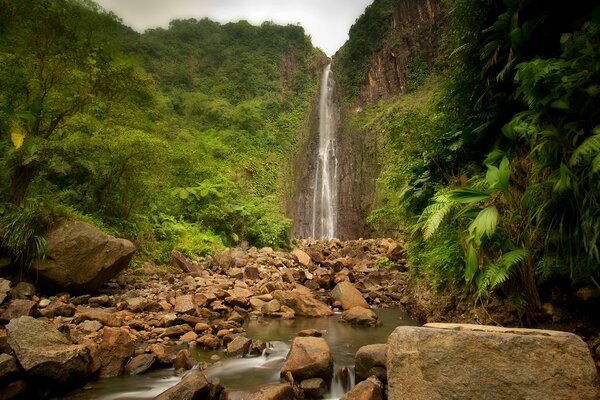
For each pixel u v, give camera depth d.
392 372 2.38
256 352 4.25
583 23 3.18
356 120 28.97
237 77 30.45
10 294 4.70
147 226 9.19
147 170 8.34
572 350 2.04
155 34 33.94
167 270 8.30
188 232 10.82
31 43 6.20
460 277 3.96
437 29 27.28
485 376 2.10
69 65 6.47
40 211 5.48
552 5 3.54
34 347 3.09
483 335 2.18
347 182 26.19
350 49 33.84
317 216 26.30
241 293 6.98
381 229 19.27
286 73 33.56
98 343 3.88
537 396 1.99
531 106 3.06
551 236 2.88
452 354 2.20
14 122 5.82
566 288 2.93
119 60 7.84
